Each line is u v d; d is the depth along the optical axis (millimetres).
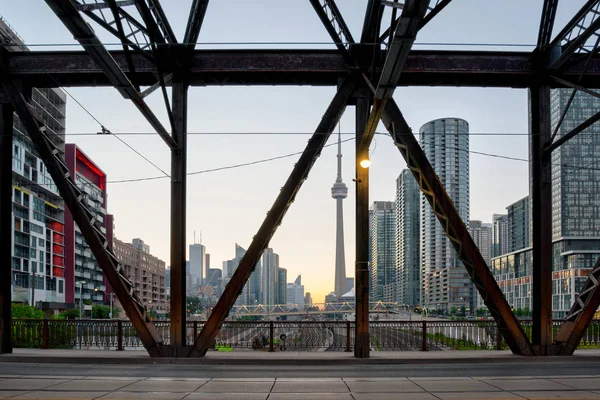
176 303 14977
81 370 13344
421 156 15125
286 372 13070
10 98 15266
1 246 15664
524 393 10117
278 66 15367
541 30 15312
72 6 9344
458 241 15172
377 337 19125
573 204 187250
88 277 131500
